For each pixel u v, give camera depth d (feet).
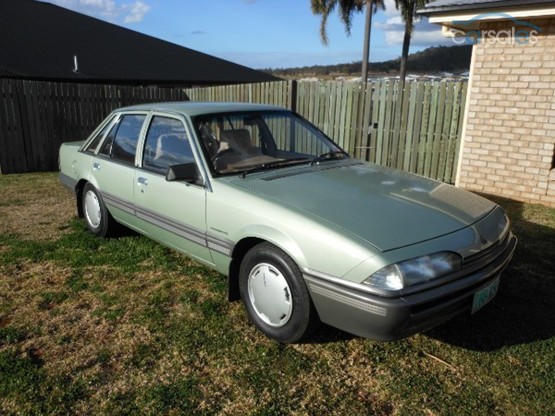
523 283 14.07
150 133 14.73
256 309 11.27
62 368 10.06
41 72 59.57
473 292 9.80
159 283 14.15
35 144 35.58
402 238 9.43
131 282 14.21
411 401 9.07
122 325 11.78
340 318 9.50
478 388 9.43
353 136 31.35
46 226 19.81
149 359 10.39
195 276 14.60
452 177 27.89
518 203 24.14
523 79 23.50
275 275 10.62
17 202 24.25
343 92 31.27
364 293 8.97
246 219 11.03
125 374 9.89
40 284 14.10
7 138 34.04
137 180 14.71
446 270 9.36
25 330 11.54
